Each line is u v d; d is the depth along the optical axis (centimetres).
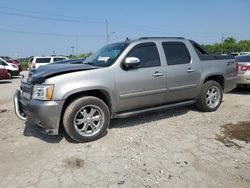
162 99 552
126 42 532
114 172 363
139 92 510
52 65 524
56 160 402
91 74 458
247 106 713
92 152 425
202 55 622
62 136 497
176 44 580
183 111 653
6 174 365
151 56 534
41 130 460
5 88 1317
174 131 515
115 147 443
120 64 489
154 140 471
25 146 459
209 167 372
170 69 551
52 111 427
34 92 443
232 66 681
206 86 623
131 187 328
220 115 621
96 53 590
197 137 482
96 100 464
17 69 1975
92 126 470
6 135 516
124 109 508
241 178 344
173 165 379
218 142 458
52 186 332
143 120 583
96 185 333
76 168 376
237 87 973
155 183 335
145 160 395
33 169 377
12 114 673
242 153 415
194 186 328
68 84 436
